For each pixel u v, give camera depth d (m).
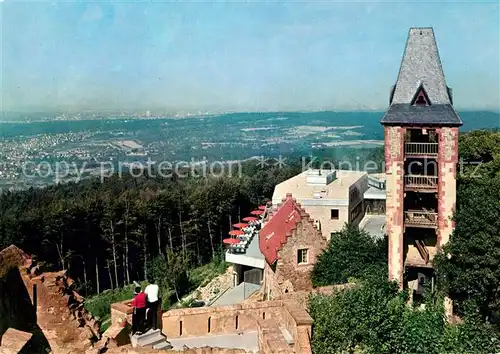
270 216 61.72
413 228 42.25
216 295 64.31
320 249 44.56
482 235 33.31
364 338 26.92
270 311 27.91
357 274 41.72
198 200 96.12
